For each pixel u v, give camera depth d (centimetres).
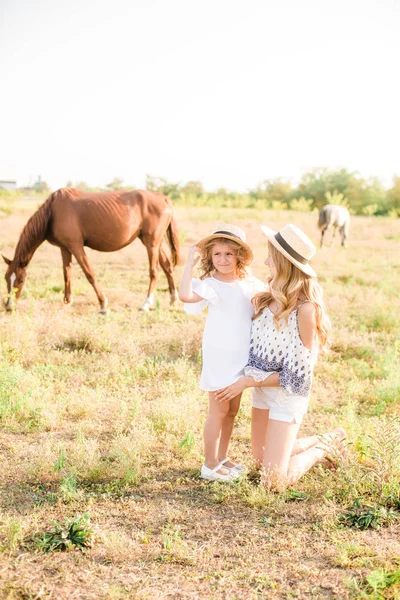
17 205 2886
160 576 283
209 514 344
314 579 282
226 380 367
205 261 378
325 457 403
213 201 4659
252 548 308
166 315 870
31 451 421
